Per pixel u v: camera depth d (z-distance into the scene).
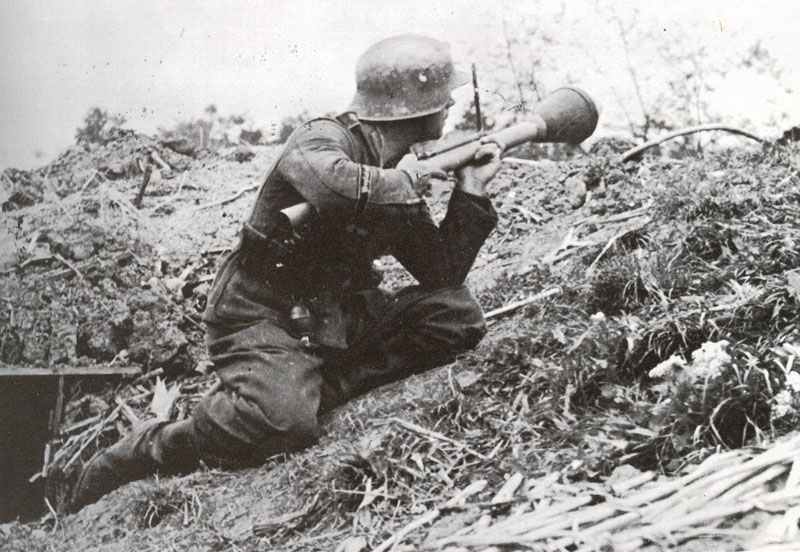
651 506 2.66
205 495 3.57
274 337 3.77
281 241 3.75
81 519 3.71
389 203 3.60
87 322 5.10
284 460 3.65
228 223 5.88
